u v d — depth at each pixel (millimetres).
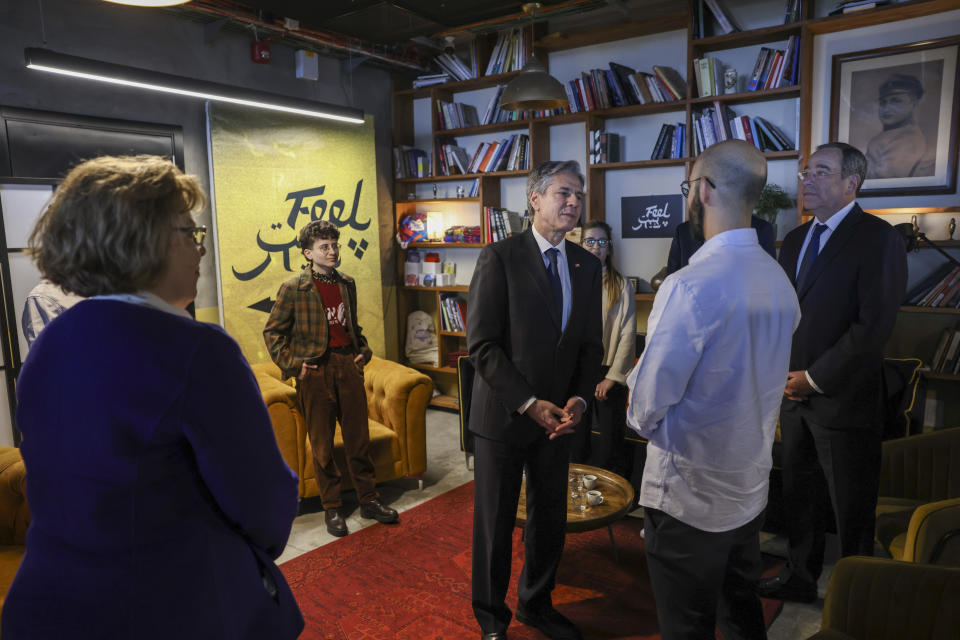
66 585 891
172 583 919
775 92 3615
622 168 4496
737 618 1593
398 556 2922
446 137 5273
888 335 2117
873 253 2123
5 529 2195
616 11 4387
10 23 3229
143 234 926
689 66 3879
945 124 3326
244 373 999
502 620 2139
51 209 928
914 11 3254
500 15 4188
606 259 3527
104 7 3596
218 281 4258
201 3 3641
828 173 2174
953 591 1314
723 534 1447
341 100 5012
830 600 1483
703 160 1412
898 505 2322
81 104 3535
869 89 3516
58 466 891
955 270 3289
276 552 1141
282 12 3734
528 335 2016
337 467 3479
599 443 3506
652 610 2447
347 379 3211
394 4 3629
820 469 2363
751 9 3857
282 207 4547
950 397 3492
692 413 1414
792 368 2328
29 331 3268
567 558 2881
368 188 5180
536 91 3398
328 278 3203
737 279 1344
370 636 2311
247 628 1021
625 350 3418
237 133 4242
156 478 907
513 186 5117
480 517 2111
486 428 2053
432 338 5609
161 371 889
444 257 5531
